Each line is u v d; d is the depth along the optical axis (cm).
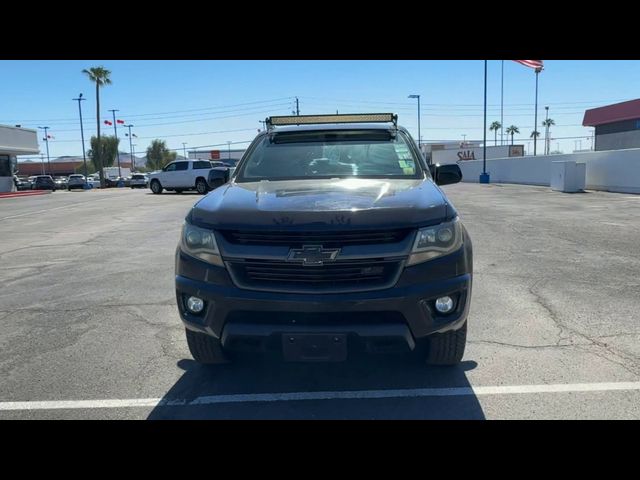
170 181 3048
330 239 321
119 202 2319
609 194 2077
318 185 403
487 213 1462
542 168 2908
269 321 329
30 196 3194
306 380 396
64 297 646
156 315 564
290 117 537
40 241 1134
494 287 650
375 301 320
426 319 329
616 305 569
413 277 324
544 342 464
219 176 513
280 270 326
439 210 342
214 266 336
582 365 413
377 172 445
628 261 792
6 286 712
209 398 371
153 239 1117
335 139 491
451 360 393
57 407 361
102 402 367
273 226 324
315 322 325
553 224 1216
